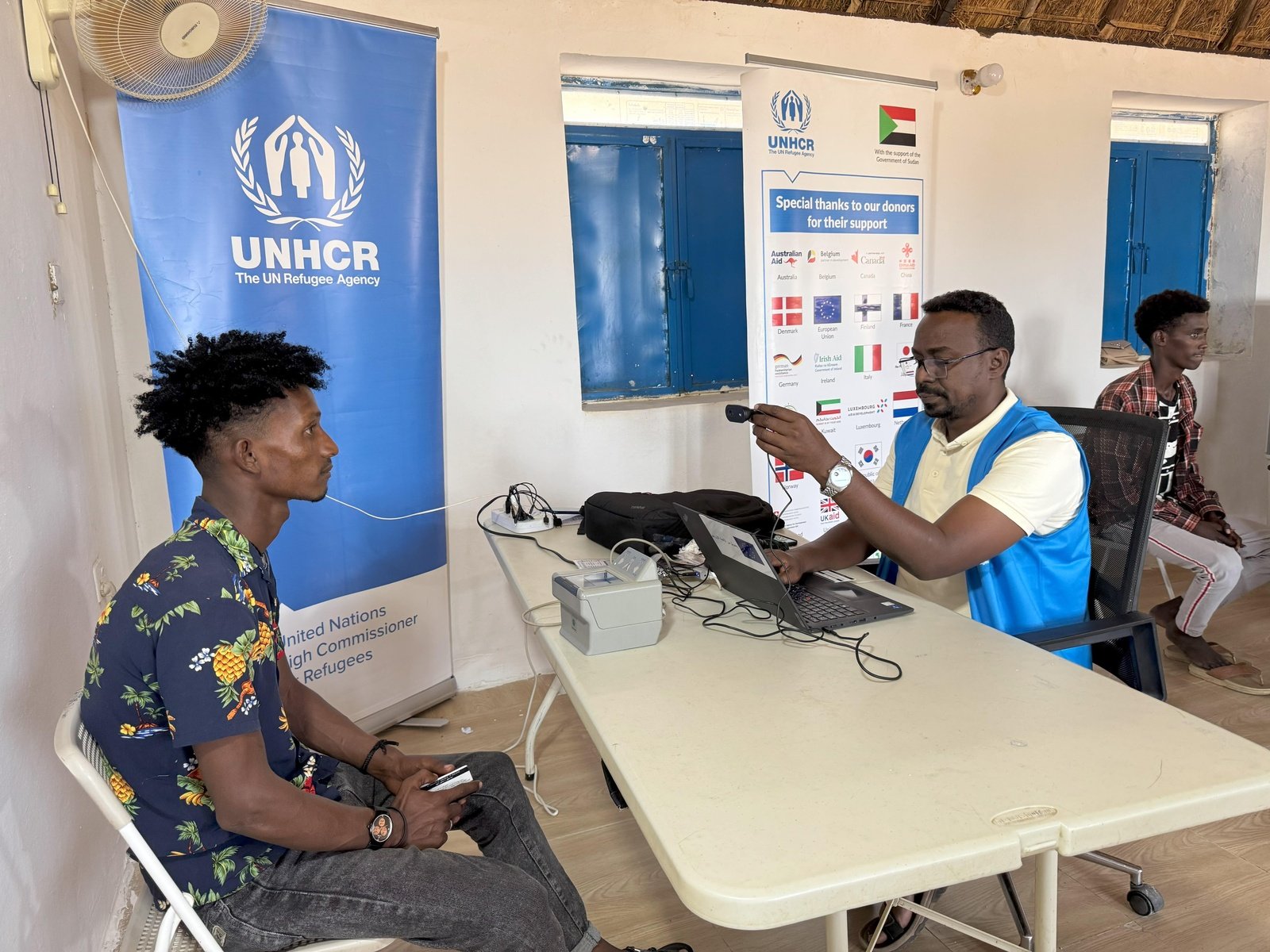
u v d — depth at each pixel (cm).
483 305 291
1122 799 95
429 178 259
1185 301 290
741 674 133
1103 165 390
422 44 251
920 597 171
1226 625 342
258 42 206
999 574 169
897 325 330
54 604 156
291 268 231
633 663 139
